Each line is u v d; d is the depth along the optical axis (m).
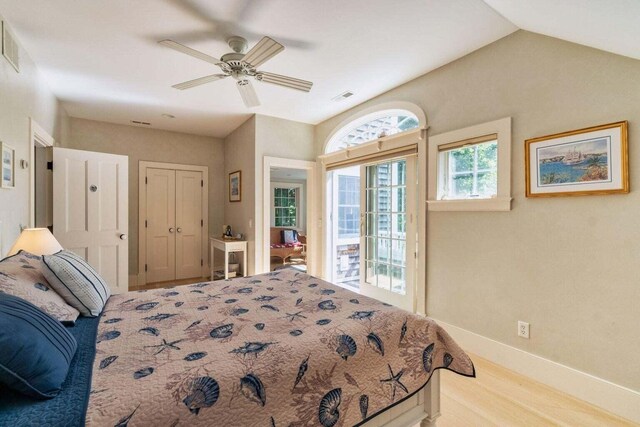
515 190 2.28
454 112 2.69
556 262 2.07
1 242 2.05
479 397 1.97
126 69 2.82
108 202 3.69
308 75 2.96
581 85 1.93
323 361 1.22
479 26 2.18
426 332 1.57
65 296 1.54
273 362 1.13
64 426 0.78
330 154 4.24
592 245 1.91
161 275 4.98
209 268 5.34
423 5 1.95
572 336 2.00
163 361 1.10
